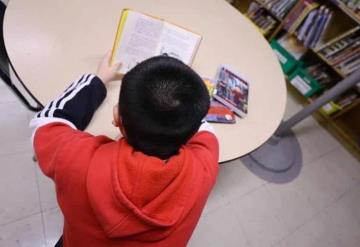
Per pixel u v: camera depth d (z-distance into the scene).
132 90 0.45
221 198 1.64
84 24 1.07
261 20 2.34
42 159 0.57
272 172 1.86
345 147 2.25
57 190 0.53
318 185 1.94
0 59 0.98
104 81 0.88
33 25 0.99
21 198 1.31
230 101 1.00
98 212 0.47
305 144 2.12
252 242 1.56
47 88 0.85
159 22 0.95
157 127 0.46
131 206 0.46
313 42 2.07
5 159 1.37
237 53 1.26
